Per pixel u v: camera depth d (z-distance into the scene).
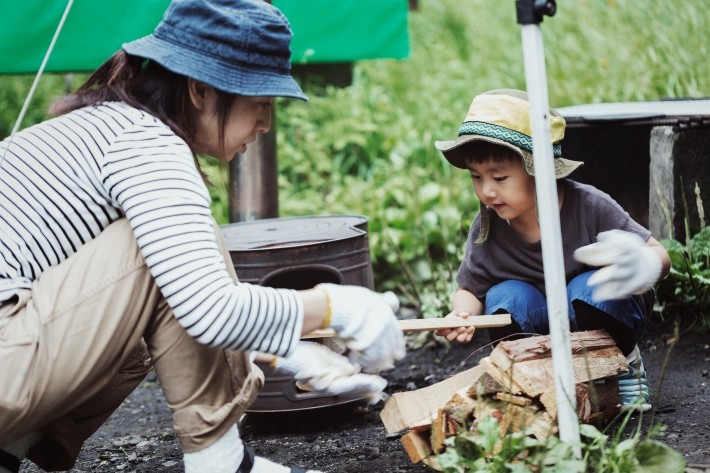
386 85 7.69
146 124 2.05
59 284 1.99
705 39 5.62
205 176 2.24
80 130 2.08
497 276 2.84
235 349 1.98
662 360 3.36
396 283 5.04
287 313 1.99
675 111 3.63
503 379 2.30
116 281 1.99
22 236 2.04
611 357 2.48
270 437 2.99
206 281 1.92
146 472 2.79
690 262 3.55
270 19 2.14
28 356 1.96
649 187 3.75
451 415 2.30
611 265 2.27
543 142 2.06
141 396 3.80
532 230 2.75
